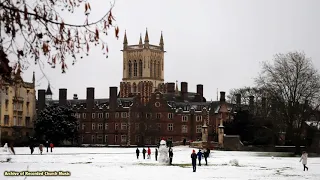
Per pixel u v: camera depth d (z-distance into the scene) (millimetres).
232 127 142750
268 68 142250
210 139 173250
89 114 196375
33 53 13930
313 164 79250
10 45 13656
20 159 81875
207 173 57844
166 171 59750
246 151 128375
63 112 168250
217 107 184625
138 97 190875
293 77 116312
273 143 132125
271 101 120188
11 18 13562
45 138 164875
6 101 159500
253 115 148500
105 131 193000
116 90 193625
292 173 59250
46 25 14055
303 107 115688
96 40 14539
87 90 198125
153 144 186250
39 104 191500
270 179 50938
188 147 143750
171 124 186875
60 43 14211
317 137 125125
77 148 146875
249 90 187750
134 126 188625
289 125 116312
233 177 52844
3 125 158250
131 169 61750
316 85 116438
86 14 14445
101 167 64125
